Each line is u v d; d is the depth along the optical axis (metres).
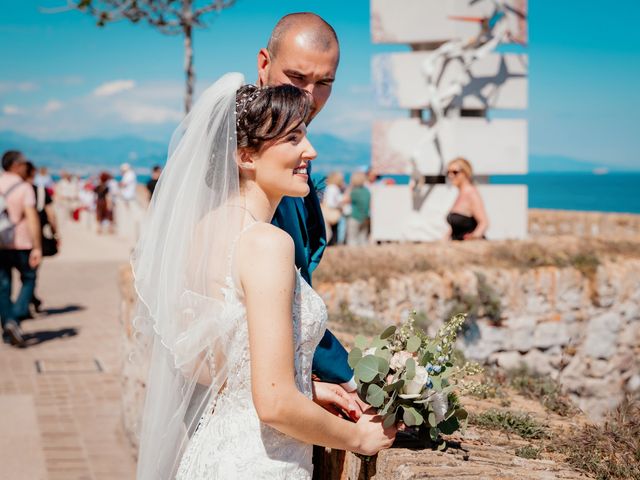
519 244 8.90
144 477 2.59
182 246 2.29
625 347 8.30
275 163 2.29
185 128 2.46
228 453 2.22
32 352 9.86
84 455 6.28
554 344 8.04
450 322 2.35
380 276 7.63
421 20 11.07
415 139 11.32
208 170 2.28
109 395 8.02
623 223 15.73
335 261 8.20
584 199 130.38
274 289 2.09
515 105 11.46
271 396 2.04
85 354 9.77
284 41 2.99
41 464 6.04
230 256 2.17
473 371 2.32
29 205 9.78
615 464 2.36
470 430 2.71
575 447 2.52
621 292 8.23
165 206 2.43
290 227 2.71
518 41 11.22
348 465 2.55
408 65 11.17
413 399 2.25
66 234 26.47
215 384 2.29
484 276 7.78
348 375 2.62
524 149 11.45
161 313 2.33
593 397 8.20
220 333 2.19
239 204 2.27
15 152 9.73
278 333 2.06
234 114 2.28
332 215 14.91
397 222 11.51
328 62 3.00
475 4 11.02
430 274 7.79
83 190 30.98
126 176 23.78
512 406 3.20
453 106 11.19
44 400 7.79
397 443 2.41
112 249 22.05
